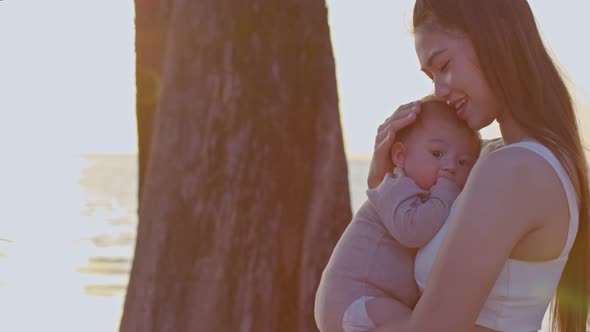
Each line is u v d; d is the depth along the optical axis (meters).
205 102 3.92
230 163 3.89
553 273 2.17
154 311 3.91
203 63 3.93
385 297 2.36
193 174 3.91
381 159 2.53
